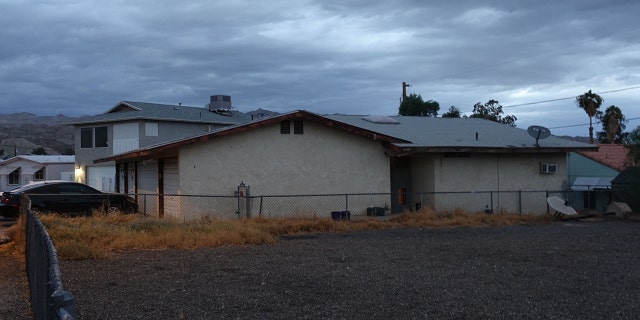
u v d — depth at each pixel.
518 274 10.47
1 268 11.48
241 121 45.25
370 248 14.14
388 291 8.91
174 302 8.16
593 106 51.00
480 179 24.62
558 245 14.74
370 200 22.66
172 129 40.78
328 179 22.16
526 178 25.50
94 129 41.50
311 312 7.60
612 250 13.81
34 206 21.09
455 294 8.70
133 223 16.59
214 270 10.88
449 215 21.30
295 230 17.88
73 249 12.28
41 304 5.93
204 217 18.55
